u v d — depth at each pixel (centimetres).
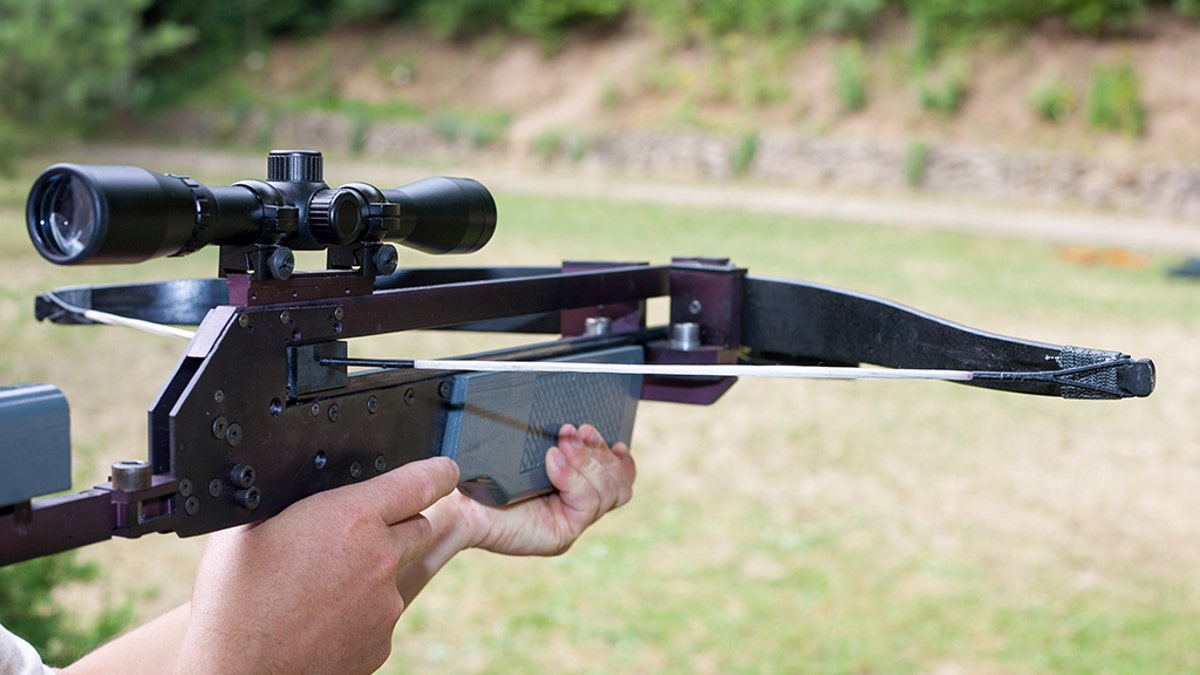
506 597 475
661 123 2458
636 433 728
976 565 521
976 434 731
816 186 2211
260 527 81
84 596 453
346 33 3106
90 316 118
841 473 655
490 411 105
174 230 68
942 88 2206
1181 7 2136
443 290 97
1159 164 1947
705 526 567
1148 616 466
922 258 1447
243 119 2916
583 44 2744
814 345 126
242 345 77
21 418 63
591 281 117
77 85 1742
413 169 2461
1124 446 706
